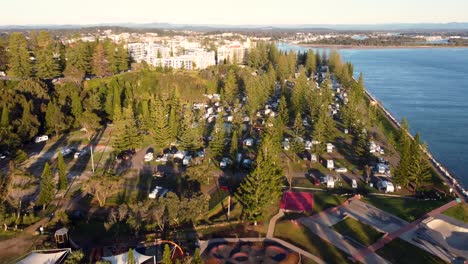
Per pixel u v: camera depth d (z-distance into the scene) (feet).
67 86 594.24
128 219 274.57
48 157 435.94
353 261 254.27
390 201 344.69
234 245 269.64
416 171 371.56
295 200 339.36
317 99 630.33
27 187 311.68
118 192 351.25
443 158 503.61
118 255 240.32
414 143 380.37
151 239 274.77
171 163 431.02
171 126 489.67
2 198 300.81
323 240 278.05
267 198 301.22
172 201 289.53
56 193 346.54
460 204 343.67
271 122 505.66
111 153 454.40
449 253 268.21
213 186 371.56
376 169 427.74
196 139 452.35
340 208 326.65
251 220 296.30
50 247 257.96
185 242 272.51
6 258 249.14
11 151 429.38
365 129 523.29
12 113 471.21
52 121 494.18
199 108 628.69
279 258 255.09
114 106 564.30
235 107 636.07
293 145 451.53
